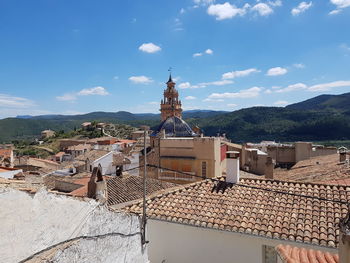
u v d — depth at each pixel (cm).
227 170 1421
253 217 1122
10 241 375
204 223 1112
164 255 1177
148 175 3114
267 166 2102
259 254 1057
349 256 586
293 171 2577
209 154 2994
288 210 1147
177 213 1188
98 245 564
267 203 1209
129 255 720
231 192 1320
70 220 484
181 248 1158
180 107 7094
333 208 1130
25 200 402
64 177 2972
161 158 3128
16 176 2483
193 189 1381
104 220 591
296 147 3831
